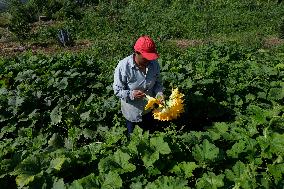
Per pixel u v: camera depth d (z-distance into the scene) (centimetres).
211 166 390
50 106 737
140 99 506
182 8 2141
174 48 1492
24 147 555
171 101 419
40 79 788
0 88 805
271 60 900
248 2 2152
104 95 748
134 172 391
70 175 402
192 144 420
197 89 703
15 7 2145
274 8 2091
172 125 452
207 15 1978
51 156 414
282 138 394
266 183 354
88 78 809
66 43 1669
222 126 475
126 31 1844
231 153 401
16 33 1747
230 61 921
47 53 1562
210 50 1046
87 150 446
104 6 2188
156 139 403
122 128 548
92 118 636
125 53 1477
